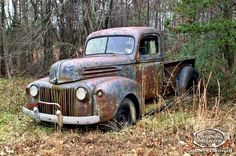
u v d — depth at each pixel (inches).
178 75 350.6
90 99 249.3
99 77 267.7
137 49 296.2
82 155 210.1
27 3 665.0
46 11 617.9
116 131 254.4
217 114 259.9
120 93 257.8
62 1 617.0
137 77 295.7
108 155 208.4
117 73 280.4
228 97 350.6
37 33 599.2
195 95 321.4
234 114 273.6
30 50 605.3
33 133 263.4
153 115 292.4
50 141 239.5
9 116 308.2
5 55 575.2
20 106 338.3
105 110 247.8
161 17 721.0
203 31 335.6
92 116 248.5
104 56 291.3
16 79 537.6
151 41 315.6
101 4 602.2
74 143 236.8
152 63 312.5
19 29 623.5
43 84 264.8
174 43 478.9
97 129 261.3
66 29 625.9
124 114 269.0
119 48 301.1
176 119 268.1
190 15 341.4
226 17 350.9
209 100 341.7
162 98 302.7
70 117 251.0
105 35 310.3
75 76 255.9
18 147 230.7
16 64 640.4
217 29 323.3
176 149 209.8
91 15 578.9
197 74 367.2
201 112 267.4
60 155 210.8
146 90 304.5
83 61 263.3
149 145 220.8
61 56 617.0
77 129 266.2
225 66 374.3
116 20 689.6
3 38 585.9
